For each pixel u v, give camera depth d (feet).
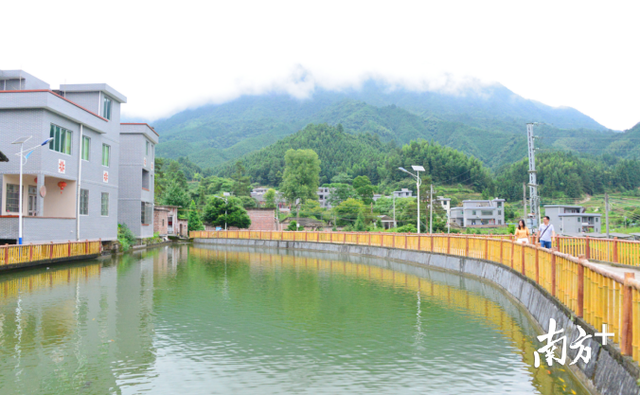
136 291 56.90
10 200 86.33
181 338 34.94
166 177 364.38
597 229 254.68
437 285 61.46
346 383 25.77
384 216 290.76
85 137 99.19
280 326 38.63
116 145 114.73
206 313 43.78
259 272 79.20
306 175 438.81
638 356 18.78
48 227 85.15
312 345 33.12
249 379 26.43
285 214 388.57
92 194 101.86
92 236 101.91
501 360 29.48
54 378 26.55
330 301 49.93
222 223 255.29
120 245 118.21
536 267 39.91
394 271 79.66
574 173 373.81
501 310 44.57
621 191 374.63
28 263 76.74
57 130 88.22
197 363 29.25
